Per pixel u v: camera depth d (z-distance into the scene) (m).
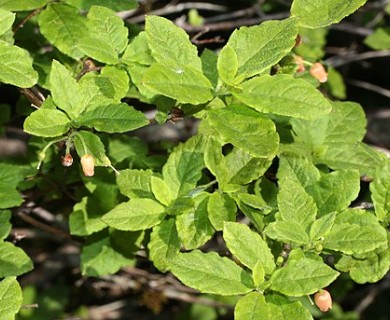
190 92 0.53
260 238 0.53
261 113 0.54
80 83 0.56
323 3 0.56
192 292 0.84
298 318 0.51
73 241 0.77
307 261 0.52
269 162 0.58
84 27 0.62
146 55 0.59
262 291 0.52
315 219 0.55
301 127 0.62
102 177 0.66
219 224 0.56
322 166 0.63
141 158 0.68
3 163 0.67
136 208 0.57
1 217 0.64
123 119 0.55
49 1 0.63
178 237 0.57
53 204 0.79
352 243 0.54
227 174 0.57
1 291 0.52
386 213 0.57
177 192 0.58
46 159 0.69
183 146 0.59
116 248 0.67
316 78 0.64
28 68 0.55
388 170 0.57
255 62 0.54
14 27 0.68
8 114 0.75
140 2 0.86
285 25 0.55
